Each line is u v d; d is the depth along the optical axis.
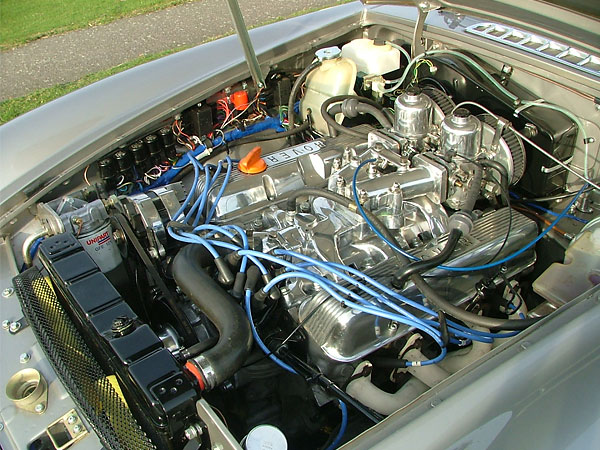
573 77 1.82
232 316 1.33
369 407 1.45
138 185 2.03
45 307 1.44
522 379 1.16
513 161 1.80
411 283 1.47
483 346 1.58
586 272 1.60
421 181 1.65
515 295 1.70
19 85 6.17
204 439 1.17
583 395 1.22
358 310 1.37
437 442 1.06
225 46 2.45
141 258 1.63
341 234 1.53
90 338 1.35
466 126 1.70
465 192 1.68
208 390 1.25
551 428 1.17
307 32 2.42
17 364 1.36
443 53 2.17
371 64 2.27
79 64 6.55
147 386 1.13
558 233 1.88
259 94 2.33
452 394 1.12
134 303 1.75
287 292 1.50
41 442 1.23
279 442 1.10
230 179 1.80
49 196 1.83
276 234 1.59
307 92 2.29
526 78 2.00
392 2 2.41
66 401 1.29
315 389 1.44
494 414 1.12
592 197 1.95
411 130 1.80
